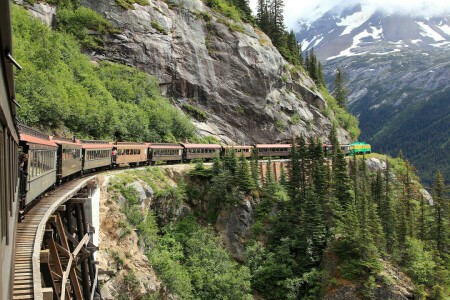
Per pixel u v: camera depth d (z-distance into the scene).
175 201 51.75
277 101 104.69
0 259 5.64
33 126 48.16
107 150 43.69
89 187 28.36
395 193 80.38
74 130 56.41
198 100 93.00
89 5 85.38
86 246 23.22
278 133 102.38
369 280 42.66
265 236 55.19
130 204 38.03
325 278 45.69
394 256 51.28
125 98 75.81
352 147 116.88
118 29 85.38
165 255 39.88
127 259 32.38
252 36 106.56
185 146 67.62
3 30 5.34
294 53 135.62
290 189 59.94
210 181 58.91
